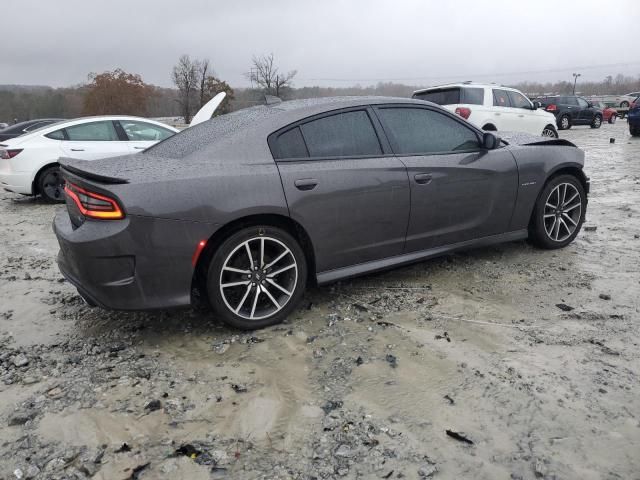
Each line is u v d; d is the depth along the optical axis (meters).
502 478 2.00
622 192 7.87
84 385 2.70
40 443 2.25
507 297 3.71
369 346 3.04
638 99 18.05
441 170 3.84
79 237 2.86
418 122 3.91
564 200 4.73
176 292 3.02
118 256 2.84
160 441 2.25
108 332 3.36
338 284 4.03
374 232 3.62
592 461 2.07
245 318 3.23
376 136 3.67
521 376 2.67
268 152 3.26
